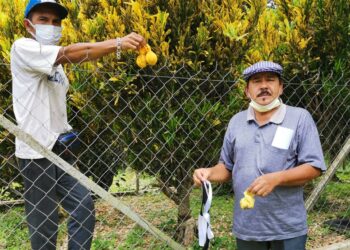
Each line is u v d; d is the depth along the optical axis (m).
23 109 2.65
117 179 4.41
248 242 2.63
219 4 3.59
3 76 3.49
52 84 2.76
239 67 3.56
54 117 2.83
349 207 5.31
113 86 3.26
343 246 4.02
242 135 2.60
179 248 3.20
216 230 4.66
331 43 4.01
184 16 3.41
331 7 3.94
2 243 4.40
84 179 2.72
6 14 3.56
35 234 2.76
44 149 2.57
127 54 3.22
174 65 3.36
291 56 3.90
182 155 3.55
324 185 3.70
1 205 4.89
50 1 2.74
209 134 3.57
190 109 3.45
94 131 3.57
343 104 4.21
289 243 2.51
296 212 2.52
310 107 4.27
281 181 2.31
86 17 3.67
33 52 2.56
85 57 2.59
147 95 3.39
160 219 4.93
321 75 4.10
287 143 2.45
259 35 3.86
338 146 4.50
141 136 3.50
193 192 4.99
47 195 2.75
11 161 3.81
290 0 4.26
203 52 3.39
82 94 3.32
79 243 2.88
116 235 4.56
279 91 2.55
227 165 2.75
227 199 5.47
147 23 3.34
